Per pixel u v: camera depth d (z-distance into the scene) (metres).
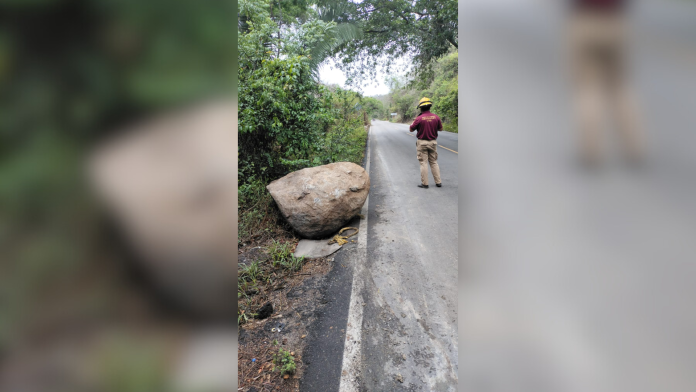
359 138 10.91
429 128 5.02
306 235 3.24
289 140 4.57
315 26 5.21
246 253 2.96
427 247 2.98
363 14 12.65
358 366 1.67
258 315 2.07
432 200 4.46
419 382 1.58
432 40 12.80
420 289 2.32
